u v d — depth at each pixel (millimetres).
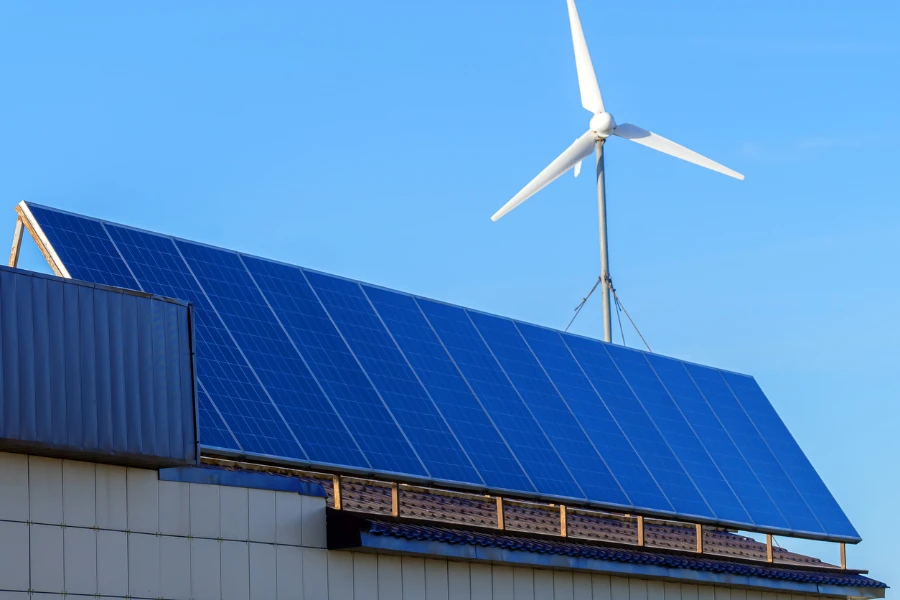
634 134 71875
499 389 45656
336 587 36844
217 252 40875
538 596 42531
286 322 40469
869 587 54406
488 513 46406
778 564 52781
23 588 30281
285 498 36188
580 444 46469
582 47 72875
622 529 52312
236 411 36031
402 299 45875
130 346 32531
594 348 52812
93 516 31922
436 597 39406
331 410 38812
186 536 33719
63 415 30750
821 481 56688
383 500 42906
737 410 56938
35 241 36500
